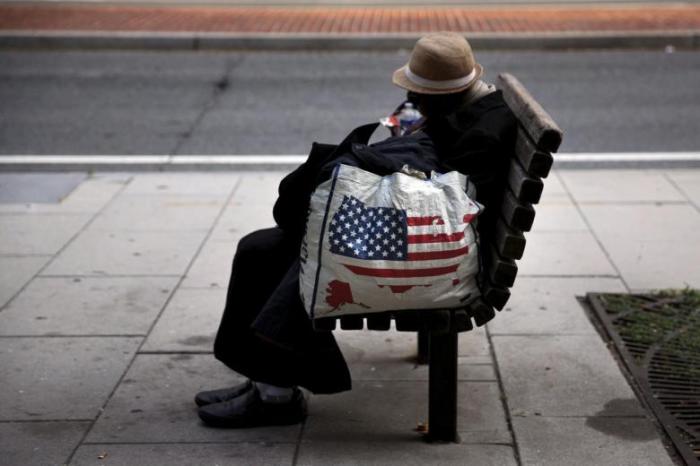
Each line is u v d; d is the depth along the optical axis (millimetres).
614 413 4164
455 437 3951
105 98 10914
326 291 3611
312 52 13336
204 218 6883
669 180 7703
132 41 13531
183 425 4129
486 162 3809
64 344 4902
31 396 4375
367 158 3600
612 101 10539
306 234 3646
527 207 3637
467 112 3959
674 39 13266
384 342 4938
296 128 9594
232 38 13438
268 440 4000
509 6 16375
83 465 3805
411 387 4453
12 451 3910
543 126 3535
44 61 12836
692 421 4129
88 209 7133
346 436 4023
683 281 5652
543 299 5398
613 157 8500
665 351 4781
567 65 12344
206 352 4820
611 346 4879
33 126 9781
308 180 3807
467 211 3598
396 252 3533
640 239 6344
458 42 4039
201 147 8992
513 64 12445
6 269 5926
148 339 4961
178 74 12055
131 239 6457
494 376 4527
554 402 4266
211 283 5688
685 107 10250
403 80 4082
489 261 3871
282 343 3799
